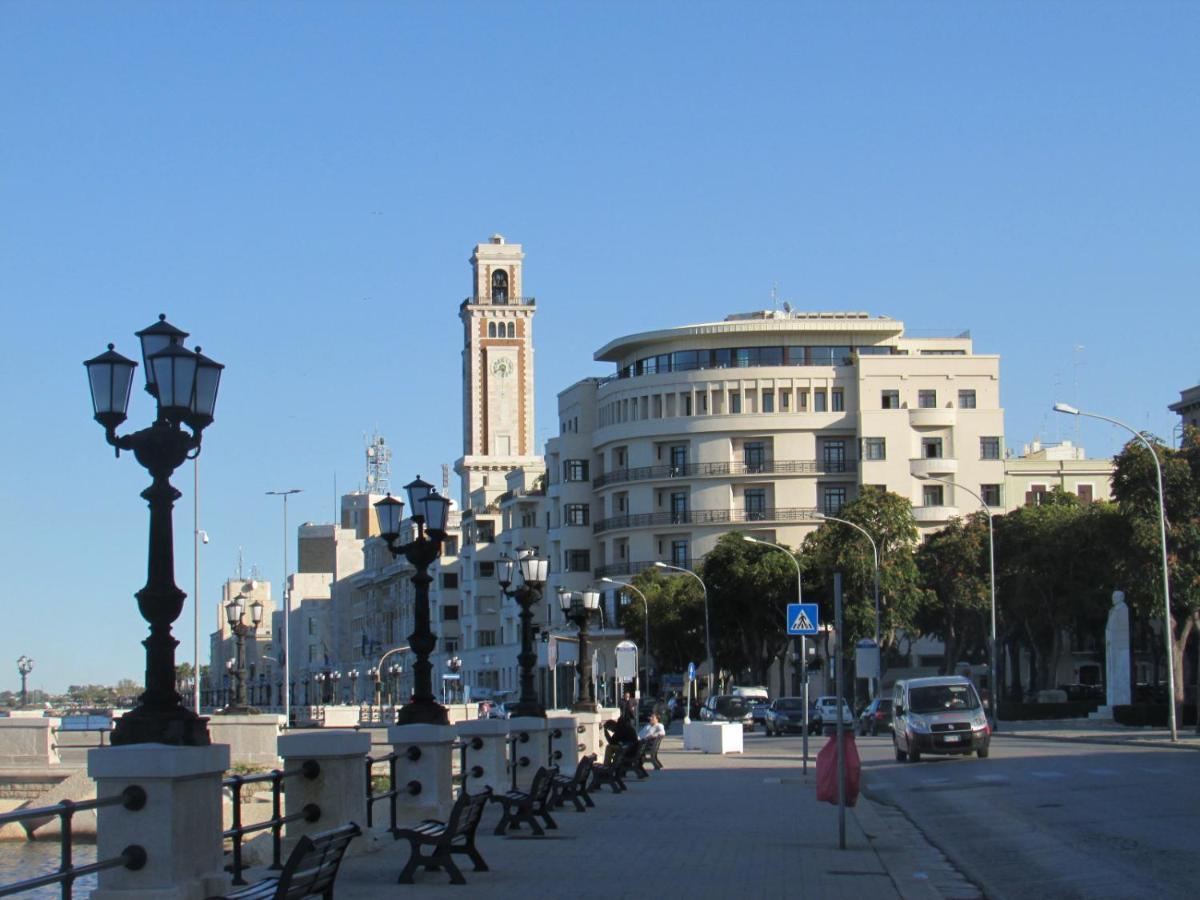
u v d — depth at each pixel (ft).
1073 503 341.82
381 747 136.15
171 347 46.65
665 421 399.44
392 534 80.48
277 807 55.36
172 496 45.93
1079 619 311.06
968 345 409.90
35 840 112.37
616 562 408.05
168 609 44.86
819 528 335.26
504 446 595.47
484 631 476.13
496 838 73.41
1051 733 205.16
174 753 42.60
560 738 115.55
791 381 392.06
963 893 54.08
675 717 336.29
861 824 80.94
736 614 334.65
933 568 321.52
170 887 42.42
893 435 384.27
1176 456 231.91
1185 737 179.63
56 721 164.25
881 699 244.22
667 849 68.03
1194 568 225.35
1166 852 63.52
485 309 598.34
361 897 51.16
